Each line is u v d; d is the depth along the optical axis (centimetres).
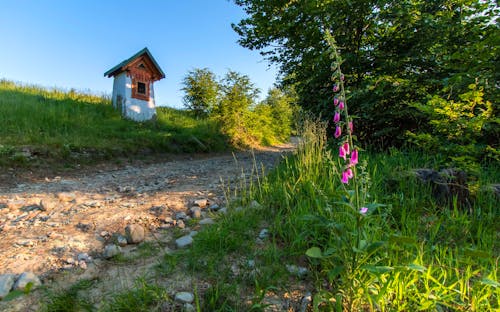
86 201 390
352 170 180
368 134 639
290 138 2459
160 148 962
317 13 671
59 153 681
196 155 1047
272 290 185
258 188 393
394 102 557
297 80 820
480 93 347
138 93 1212
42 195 430
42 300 171
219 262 213
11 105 908
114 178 586
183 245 244
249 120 1569
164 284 188
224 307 166
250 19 957
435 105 385
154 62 1233
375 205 164
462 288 161
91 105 1187
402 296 162
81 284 186
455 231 251
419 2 577
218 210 337
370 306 158
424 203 303
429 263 192
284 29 808
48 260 218
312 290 187
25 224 297
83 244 246
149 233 274
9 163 578
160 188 477
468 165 339
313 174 357
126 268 210
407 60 552
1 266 206
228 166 747
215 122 1445
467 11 499
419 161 432
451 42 507
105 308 162
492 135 414
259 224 278
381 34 646
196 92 1695
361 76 644
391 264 183
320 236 232
